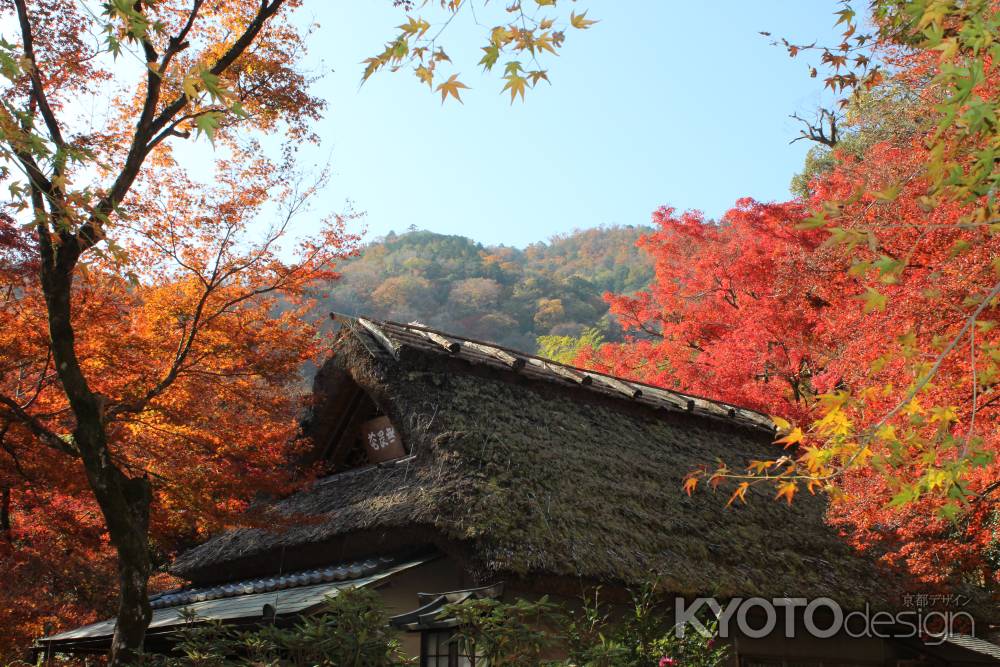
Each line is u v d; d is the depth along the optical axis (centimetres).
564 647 680
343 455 1028
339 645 462
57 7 695
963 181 291
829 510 850
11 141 404
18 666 962
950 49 282
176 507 841
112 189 622
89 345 767
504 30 333
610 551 715
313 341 886
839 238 302
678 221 2086
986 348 346
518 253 9656
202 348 825
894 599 909
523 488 740
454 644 594
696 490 930
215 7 812
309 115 866
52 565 1088
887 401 718
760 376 1841
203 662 498
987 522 816
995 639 1003
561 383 1009
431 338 970
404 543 737
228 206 823
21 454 755
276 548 891
